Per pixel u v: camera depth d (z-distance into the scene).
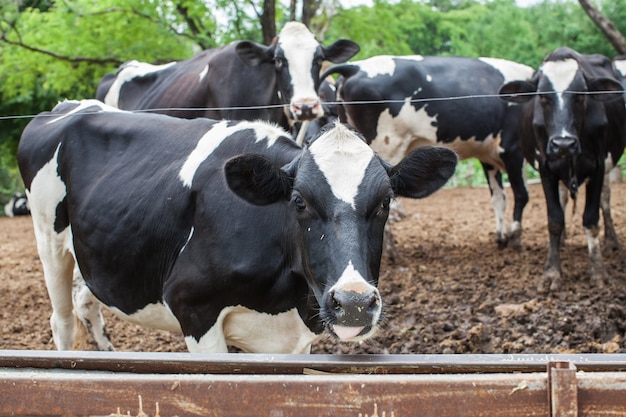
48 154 5.01
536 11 31.89
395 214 14.19
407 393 2.41
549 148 7.62
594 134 7.84
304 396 2.44
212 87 8.70
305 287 4.01
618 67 10.13
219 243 4.05
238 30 14.11
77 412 2.49
